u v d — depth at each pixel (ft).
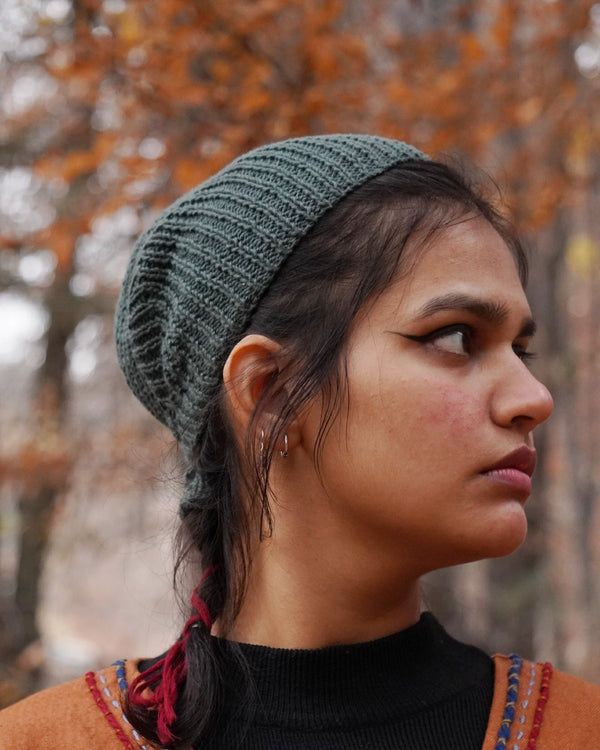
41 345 23.71
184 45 10.45
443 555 3.86
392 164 4.31
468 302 3.82
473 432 3.74
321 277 4.03
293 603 4.14
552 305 18.97
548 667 4.42
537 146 13.02
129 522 20.59
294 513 4.11
